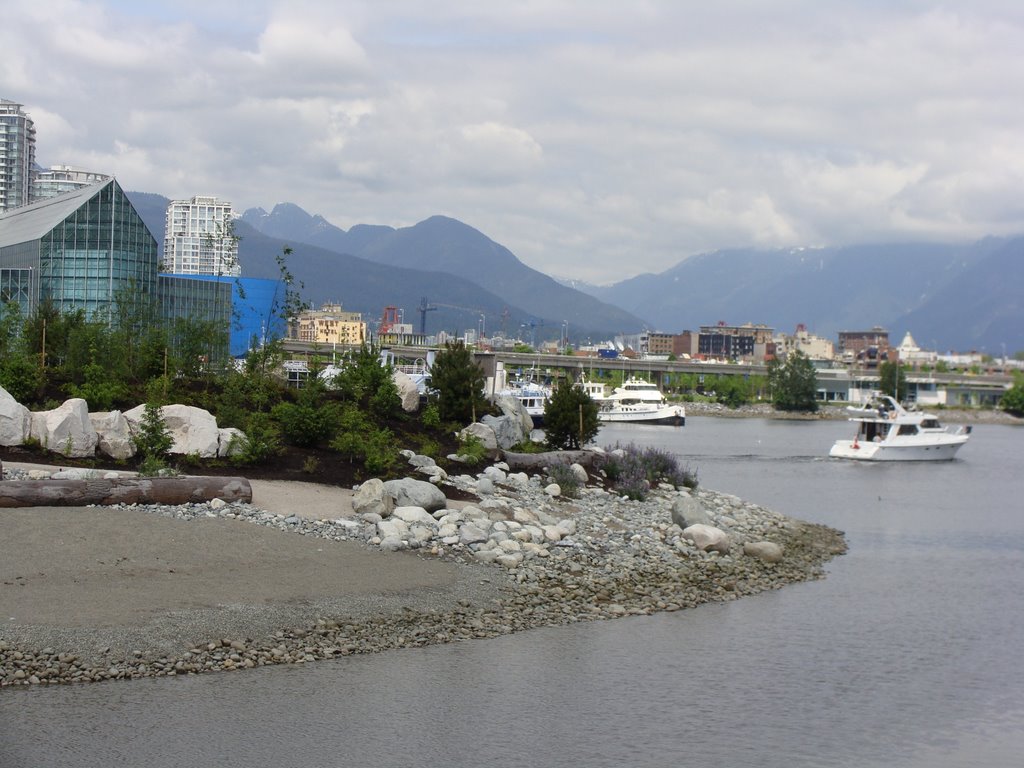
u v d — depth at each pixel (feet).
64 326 199.21
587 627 113.91
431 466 163.43
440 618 108.68
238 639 96.12
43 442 142.10
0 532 111.24
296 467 153.99
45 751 75.15
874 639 116.88
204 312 278.05
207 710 83.61
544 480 177.47
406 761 77.87
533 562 131.85
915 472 348.59
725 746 84.07
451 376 211.82
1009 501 265.34
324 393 197.16
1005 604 136.77
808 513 226.79
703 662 104.88
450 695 90.89
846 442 400.88
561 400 218.18
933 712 94.17
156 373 187.52
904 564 164.66
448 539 131.34
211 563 111.75
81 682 86.12
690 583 136.46
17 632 90.38
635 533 155.53
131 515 121.39
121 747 76.59
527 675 97.25
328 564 117.29
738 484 286.25
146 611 97.76
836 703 95.35
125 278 403.54
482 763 78.33
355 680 92.27
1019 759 84.17
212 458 150.30
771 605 130.62
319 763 76.64
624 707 91.25
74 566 105.70
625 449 212.43
